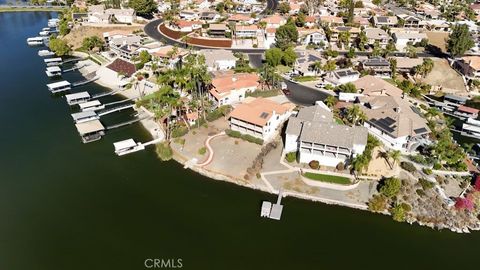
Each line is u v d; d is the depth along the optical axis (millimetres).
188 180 95562
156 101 125375
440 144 100750
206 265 72438
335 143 94875
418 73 156500
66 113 128250
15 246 77000
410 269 72250
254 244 77312
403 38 187250
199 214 84938
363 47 181250
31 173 98500
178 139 110062
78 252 75562
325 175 95000
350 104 129000
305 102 132500
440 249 77188
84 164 101938
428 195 89062
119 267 72125
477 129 117562
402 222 83250
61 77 157000
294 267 72250
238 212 85438
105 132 116250
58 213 85375
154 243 77500
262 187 92125
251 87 135500
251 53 178375
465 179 95000
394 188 86250
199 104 126250
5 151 107125
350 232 80438
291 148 103812
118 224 82250
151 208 86562
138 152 106938
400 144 104375
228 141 109125
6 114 126875
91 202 88562
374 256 75000
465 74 156875
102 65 164625
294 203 87688
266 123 106062
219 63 158500
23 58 178250
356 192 90125
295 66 159500
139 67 157750
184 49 177250
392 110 113688
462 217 84688
